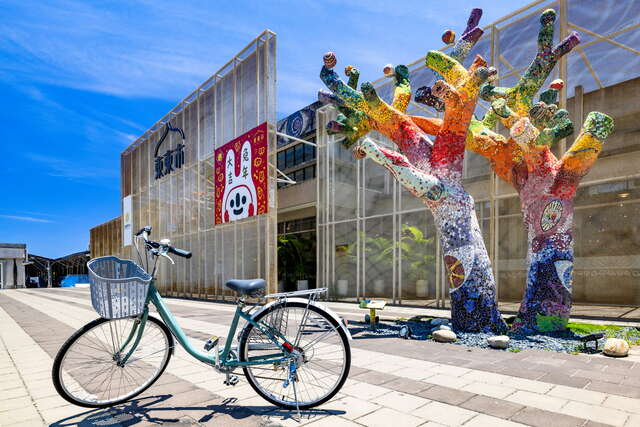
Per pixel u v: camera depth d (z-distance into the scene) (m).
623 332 6.15
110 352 3.11
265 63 13.38
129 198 24.09
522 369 4.02
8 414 2.90
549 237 6.20
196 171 17.47
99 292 2.65
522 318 6.25
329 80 7.30
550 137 5.93
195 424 2.66
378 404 2.99
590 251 11.20
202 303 13.93
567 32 8.94
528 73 6.74
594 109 8.98
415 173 6.42
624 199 9.87
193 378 3.80
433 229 11.97
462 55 7.00
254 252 13.60
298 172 18.56
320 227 15.07
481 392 3.28
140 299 2.83
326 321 2.96
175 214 18.98
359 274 13.44
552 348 5.07
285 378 2.93
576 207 10.93
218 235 15.60
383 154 6.51
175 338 3.16
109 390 3.25
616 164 8.97
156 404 3.07
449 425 2.59
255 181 13.52
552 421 2.64
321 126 15.31
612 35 8.50
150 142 22.03
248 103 14.34
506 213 11.55
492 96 7.25
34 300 16.72
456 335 5.87
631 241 10.31
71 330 7.31
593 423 2.61
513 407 2.92
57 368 2.86
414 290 12.66
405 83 7.93
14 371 4.19
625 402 3.02
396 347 5.22
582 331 6.30
